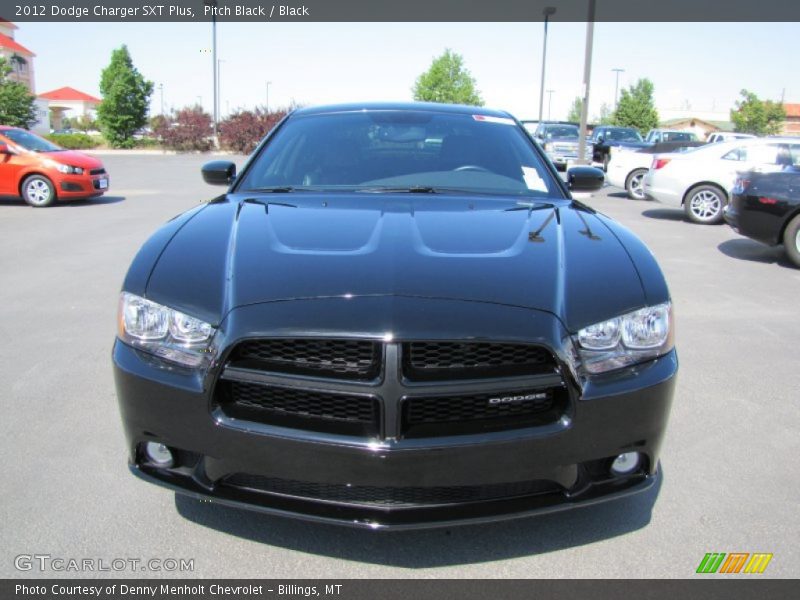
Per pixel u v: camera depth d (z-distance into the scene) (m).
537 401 2.14
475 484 2.09
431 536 2.50
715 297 6.34
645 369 2.25
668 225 11.38
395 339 2.03
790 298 6.34
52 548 2.39
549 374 2.11
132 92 41.84
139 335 2.29
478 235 2.59
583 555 2.40
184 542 2.44
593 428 2.15
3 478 2.85
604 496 2.24
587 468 2.23
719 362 4.52
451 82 51.69
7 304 5.68
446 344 2.07
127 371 2.27
